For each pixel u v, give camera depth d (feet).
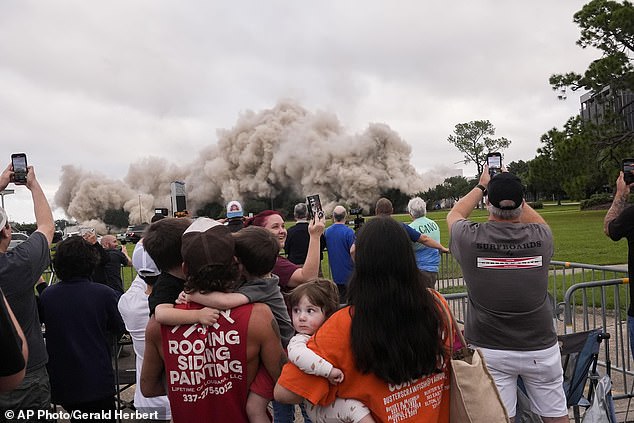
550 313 11.07
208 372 8.25
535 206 209.36
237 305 8.31
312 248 11.91
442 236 92.63
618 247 63.26
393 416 7.46
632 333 14.08
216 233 8.41
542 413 11.19
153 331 8.79
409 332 7.35
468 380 7.73
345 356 7.42
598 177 131.54
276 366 8.50
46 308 12.65
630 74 119.44
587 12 125.18
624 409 16.40
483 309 10.99
